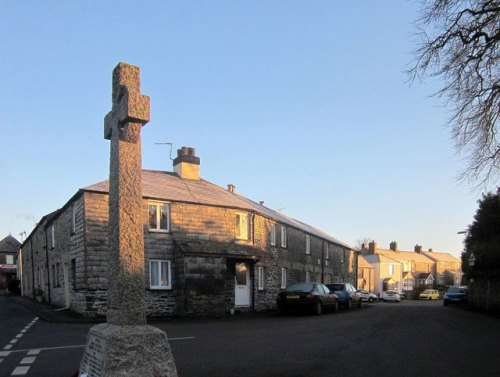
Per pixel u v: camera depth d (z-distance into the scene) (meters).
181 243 19.44
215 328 14.47
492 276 24.53
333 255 36.59
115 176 5.85
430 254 86.44
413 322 17.31
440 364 8.73
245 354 9.61
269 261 24.47
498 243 25.50
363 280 63.47
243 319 18.03
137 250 5.73
